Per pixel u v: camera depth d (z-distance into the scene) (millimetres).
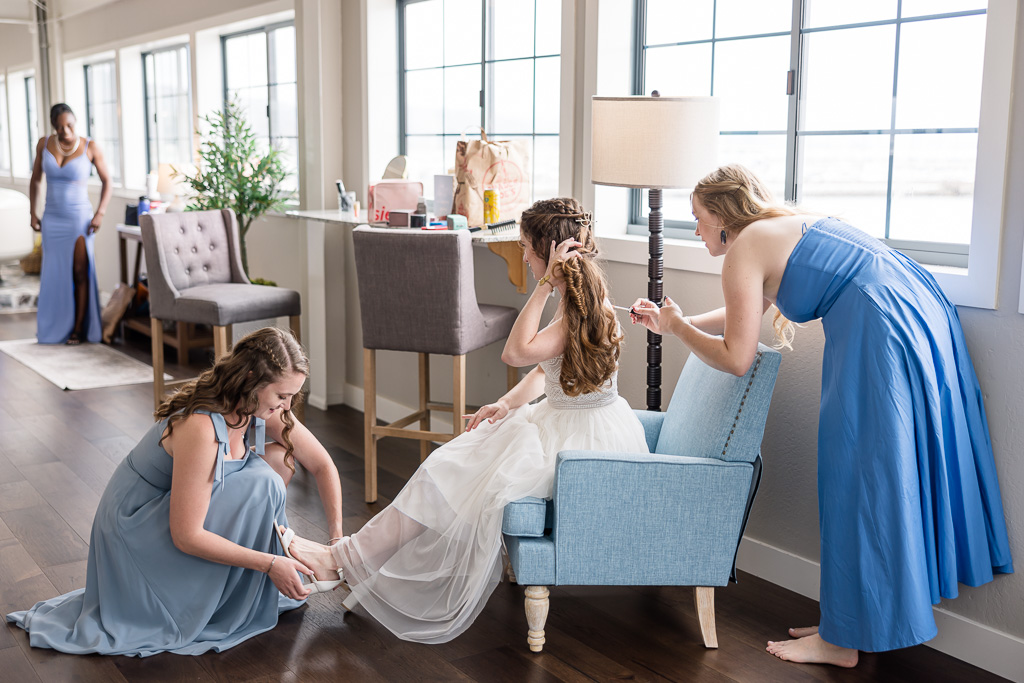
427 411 3986
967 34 2547
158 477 2451
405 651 2467
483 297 4117
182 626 2473
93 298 6410
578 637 2555
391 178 4336
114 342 6434
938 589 2258
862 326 2203
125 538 2439
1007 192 2256
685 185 2713
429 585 2525
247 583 2545
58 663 2361
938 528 2242
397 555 2529
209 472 2355
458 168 3844
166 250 4531
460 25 4379
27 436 4281
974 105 2555
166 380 5305
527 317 2510
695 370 2656
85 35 8156
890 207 2785
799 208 2457
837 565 2266
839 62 2863
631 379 3342
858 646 2248
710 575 2451
